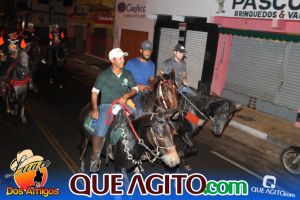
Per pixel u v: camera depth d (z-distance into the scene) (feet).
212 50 59.26
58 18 155.74
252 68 54.24
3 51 36.73
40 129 36.01
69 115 41.73
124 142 20.16
